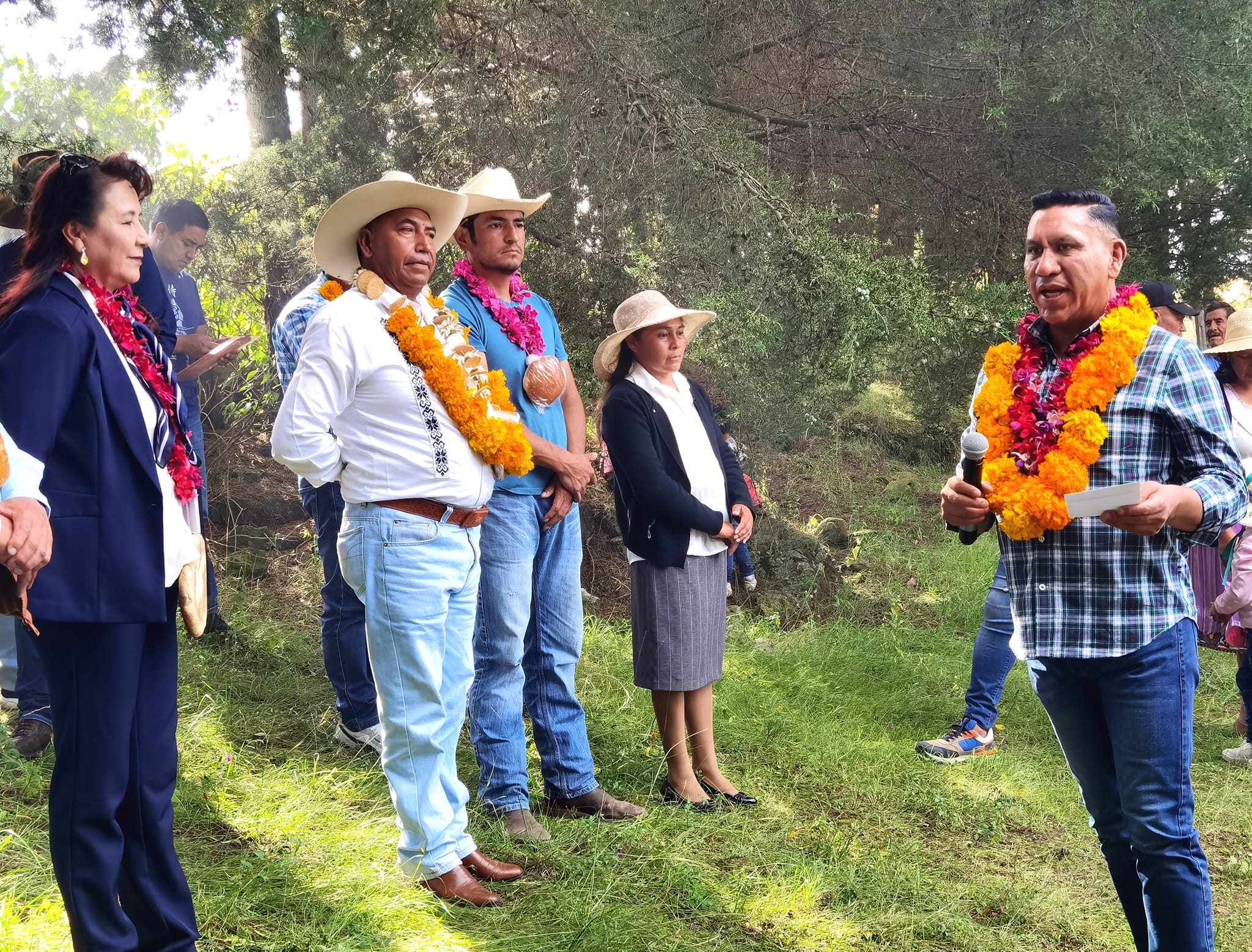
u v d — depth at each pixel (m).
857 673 6.29
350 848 3.58
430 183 7.48
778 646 6.65
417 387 3.31
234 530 6.85
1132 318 2.80
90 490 2.46
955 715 5.72
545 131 7.37
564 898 3.43
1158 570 2.74
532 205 4.14
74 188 2.53
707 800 4.38
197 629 2.73
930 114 9.81
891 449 11.74
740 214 6.86
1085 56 9.12
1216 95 9.12
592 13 7.26
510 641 3.95
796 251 6.75
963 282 9.84
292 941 3.00
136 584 2.48
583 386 7.54
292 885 3.30
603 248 7.23
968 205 10.08
